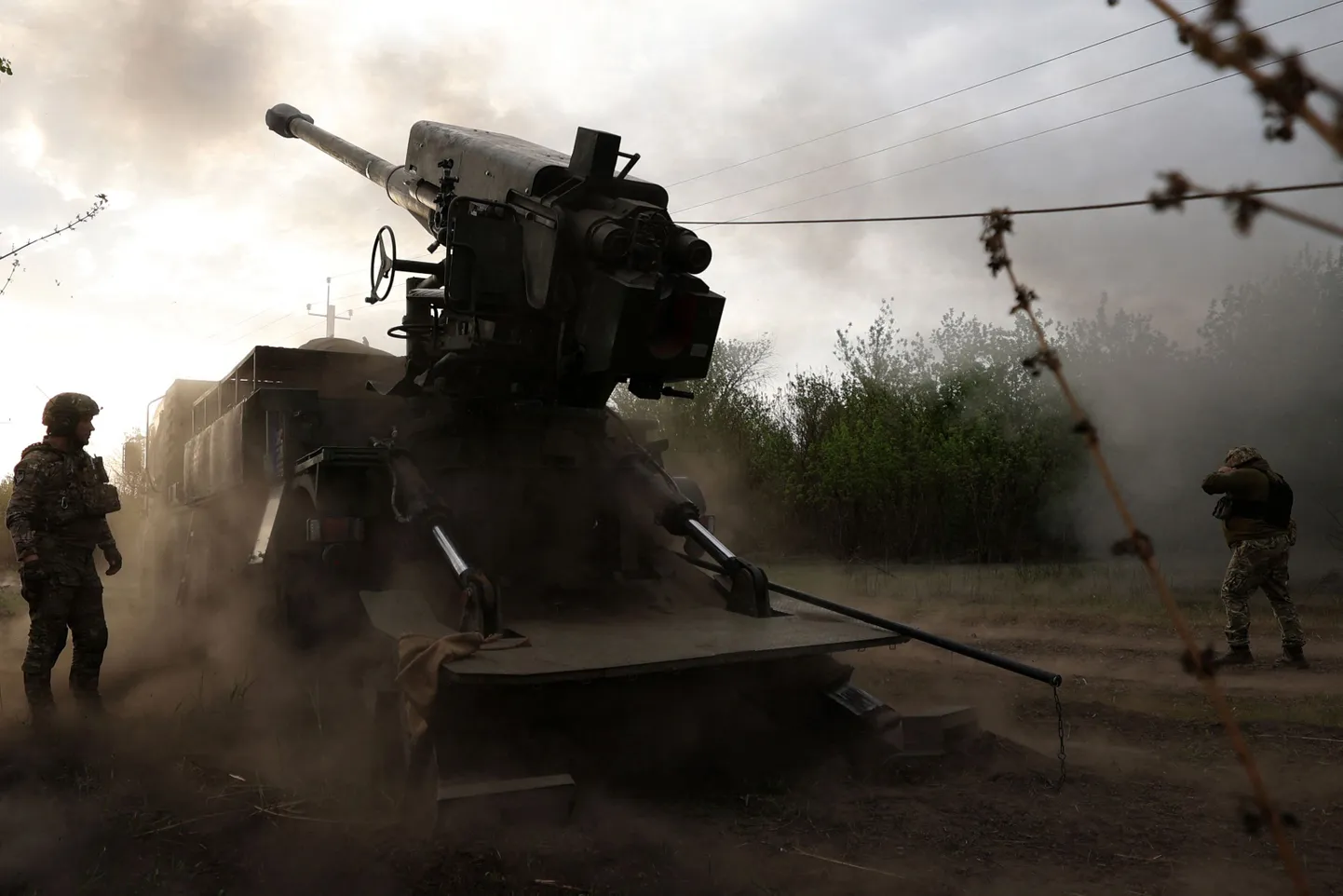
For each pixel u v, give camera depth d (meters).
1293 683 7.46
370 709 4.81
